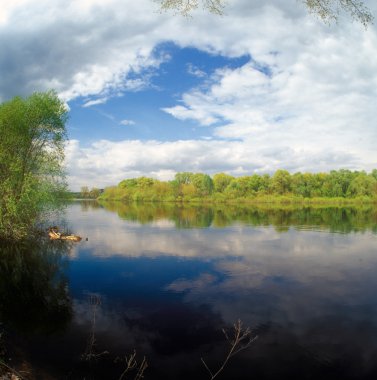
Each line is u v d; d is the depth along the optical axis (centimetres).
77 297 1579
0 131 2777
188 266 2127
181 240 3108
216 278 1859
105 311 1396
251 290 1653
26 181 2847
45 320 1299
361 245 2808
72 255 2480
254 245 2823
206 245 2841
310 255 2423
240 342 1130
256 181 12794
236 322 1284
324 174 13062
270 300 1514
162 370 961
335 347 1101
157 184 14662
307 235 3362
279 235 3369
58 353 1034
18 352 1009
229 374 951
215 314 1360
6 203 2805
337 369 977
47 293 1641
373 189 11194
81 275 1948
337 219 5103
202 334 1185
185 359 1021
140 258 2366
